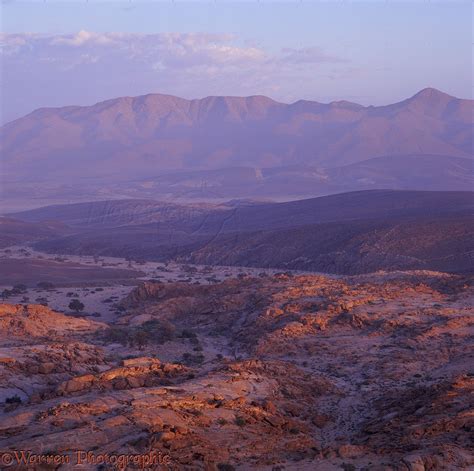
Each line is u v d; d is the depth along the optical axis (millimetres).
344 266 160500
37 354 57906
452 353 64500
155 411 37844
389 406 46469
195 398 41750
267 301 86438
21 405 41562
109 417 37344
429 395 45531
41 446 32875
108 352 66562
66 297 119125
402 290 90438
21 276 145625
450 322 73188
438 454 32281
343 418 45656
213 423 38469
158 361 53656
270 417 41156
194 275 155750
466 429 36500
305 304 82875
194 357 65250
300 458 34219
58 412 37812
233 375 49188
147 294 103750
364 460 33469
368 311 79000
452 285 94250
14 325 73312
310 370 62125
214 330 82938
